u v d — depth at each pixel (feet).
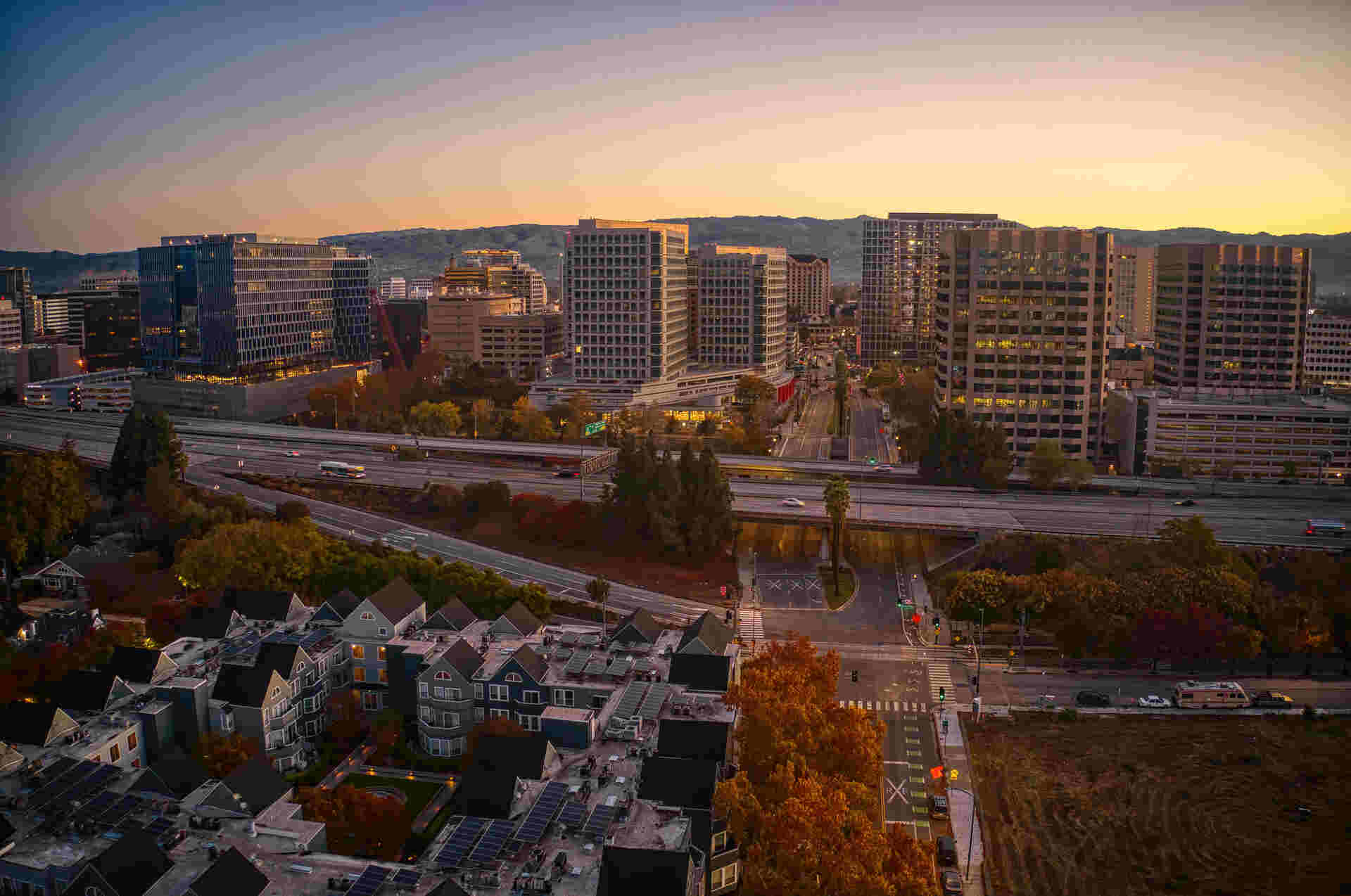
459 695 522.06
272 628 595.06
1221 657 618.44
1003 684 626.23
